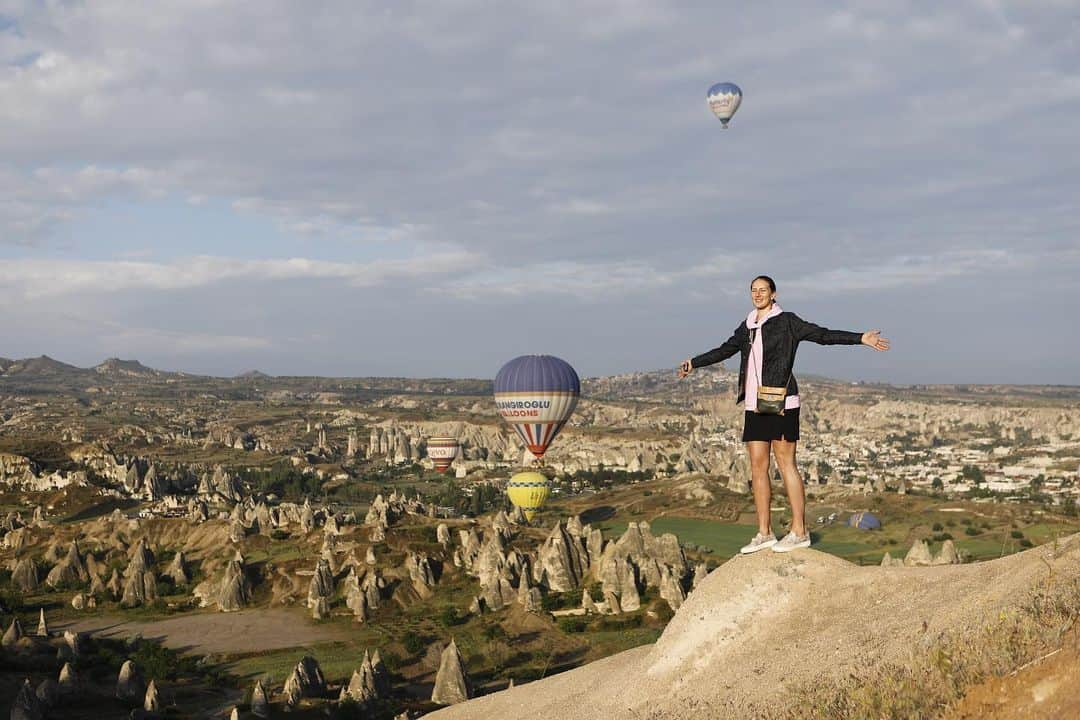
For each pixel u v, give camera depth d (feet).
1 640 325.21
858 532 552.82
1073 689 29.63
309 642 368.68
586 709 54.80
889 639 42.01
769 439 49.62
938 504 609.83
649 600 399.24
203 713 272.10
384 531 488.02
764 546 52.13
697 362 49.16
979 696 31.91
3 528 574.97
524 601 397.80
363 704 282.36
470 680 298.76
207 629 391.86
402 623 392.68
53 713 254.06
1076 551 39.75
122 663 324.39
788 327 46.24
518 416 401.08
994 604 39.19
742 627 50.08
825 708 37.01
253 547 495.82
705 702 46.57
